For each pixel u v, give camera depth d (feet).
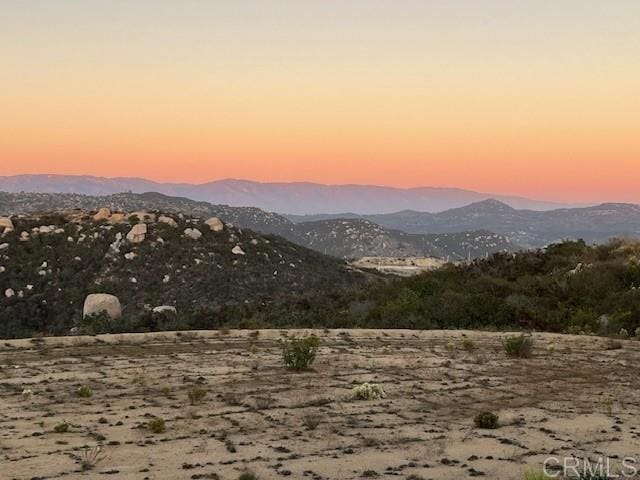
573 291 163.02
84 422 57.41
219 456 46.75
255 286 304.91
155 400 67.05
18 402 65.87
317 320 157.89
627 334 126.11
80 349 103.35
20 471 42.88
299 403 65.16
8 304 261.03
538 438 52.31
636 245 206.49
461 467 44.04
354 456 46.78
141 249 313.73
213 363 90.53
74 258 300.81
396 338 118.32
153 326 162.09
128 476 41.83
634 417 60.39
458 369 86.53
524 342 98.63
